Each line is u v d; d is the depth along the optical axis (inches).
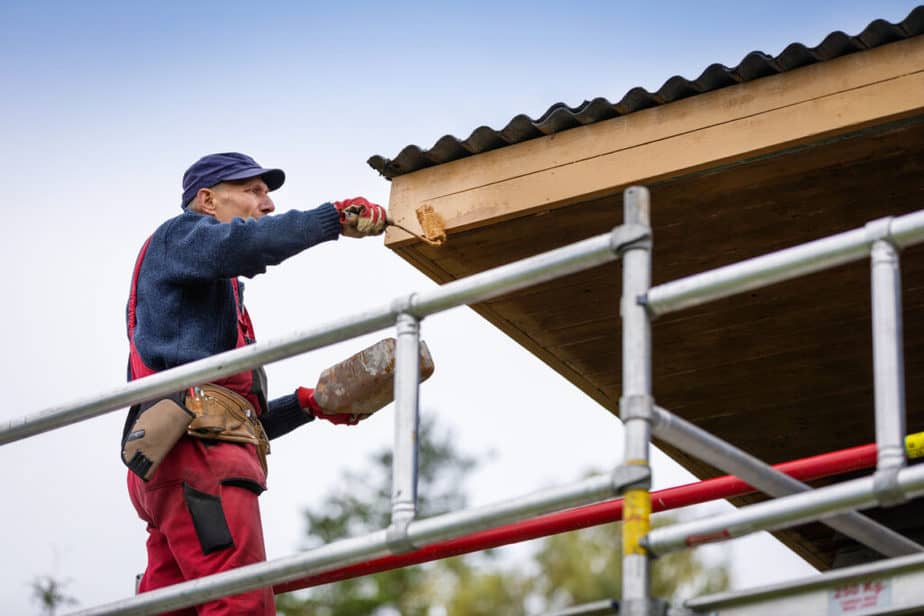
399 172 217.8
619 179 203.6
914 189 212.1
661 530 120.3
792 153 201.0
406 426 136.7
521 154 210.7
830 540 278.4
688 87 201.2
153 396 153.3
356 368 194.1
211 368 148.9
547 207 207.5
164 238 183.6
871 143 199.6
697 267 234.2
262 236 177.2
